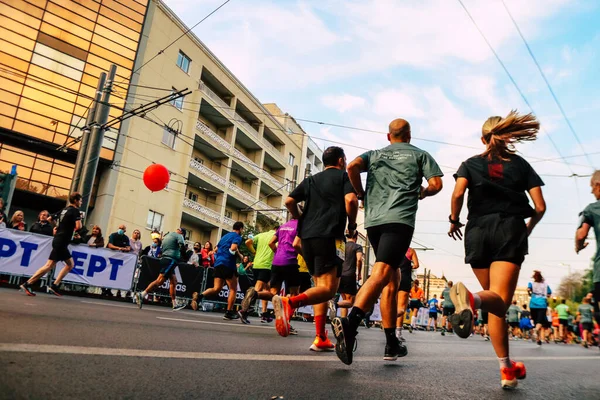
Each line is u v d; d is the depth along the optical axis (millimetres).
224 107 34406
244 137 38125
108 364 2320
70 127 24172
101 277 10453
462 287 2711
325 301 4113
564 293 35688
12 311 4199
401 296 7922
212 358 2975
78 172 14555
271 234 8453
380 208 3430
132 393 1847
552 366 4926
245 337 4930
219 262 8758
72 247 10086
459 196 3285
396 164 3531
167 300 11688
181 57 30578
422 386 2775
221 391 2086
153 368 2385
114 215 24969
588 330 14461
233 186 35719
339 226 4133
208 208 32688
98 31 25547
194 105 31031
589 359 6922
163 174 10062
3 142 22672
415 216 3414
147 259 11242
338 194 4164
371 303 3055
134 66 26656
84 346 2764
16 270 9344
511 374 3041
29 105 23141
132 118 26188
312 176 4352
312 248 4109
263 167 43625
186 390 2016
